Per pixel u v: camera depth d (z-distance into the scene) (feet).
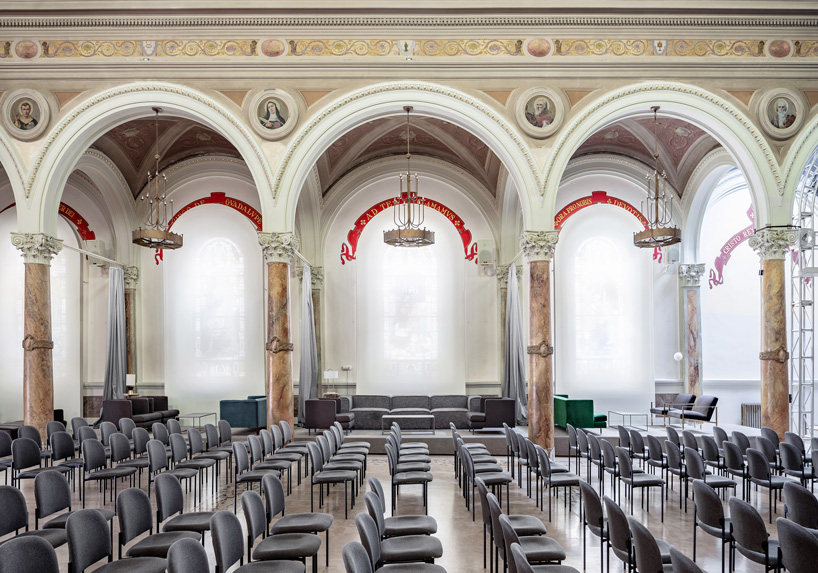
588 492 19.06
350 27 37.73
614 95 37.96
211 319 54.85
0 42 37.35
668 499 28.66
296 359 54.65
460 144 53.16
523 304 54.75
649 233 41.81
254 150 37.86
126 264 53.83
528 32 37.91
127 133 49.73
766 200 38.29
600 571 19.13
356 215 56.08
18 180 37.47
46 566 13.39
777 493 28.78
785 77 38.19
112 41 37.58
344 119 37.91
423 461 29.32
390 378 55.26
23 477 27.04
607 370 54.60
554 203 38.04
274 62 37.70
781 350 38.22
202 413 54.39
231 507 27.55
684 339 55.26
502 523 15.11
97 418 53.72
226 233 55.11
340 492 30.37
